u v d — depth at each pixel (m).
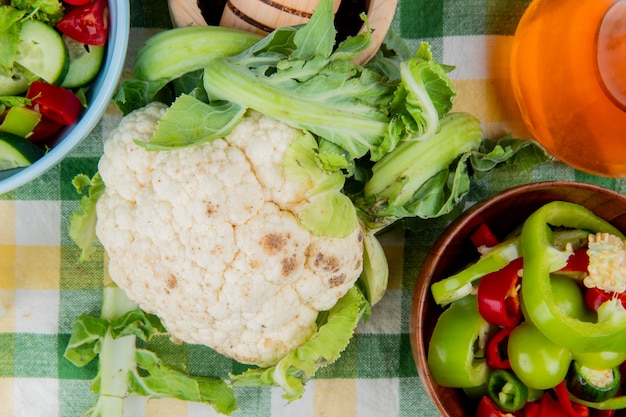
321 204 0.55
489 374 0.61
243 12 0.57
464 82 0.65
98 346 0.65
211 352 0.67
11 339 0.66
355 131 0.55
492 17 0.65
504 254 0.59
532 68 0.61
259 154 0.55
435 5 0.65
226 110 0.55
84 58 0.58
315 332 0.60
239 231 0.55
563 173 0.66
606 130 0.59
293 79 0.54
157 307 0.58
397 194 0.58
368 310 0.62
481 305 0.59
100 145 0.65
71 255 0.66
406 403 0.66
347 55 0.55
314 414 0.66
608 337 0.56
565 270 0.59
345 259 0.57
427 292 0.59
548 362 0.58
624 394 0.61
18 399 0.66
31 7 0.56
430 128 0.55
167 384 0.65
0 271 0.66
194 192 0.55
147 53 0.57
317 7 0.54
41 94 0.57
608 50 0.57
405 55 0.63
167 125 0.54
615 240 0.58
